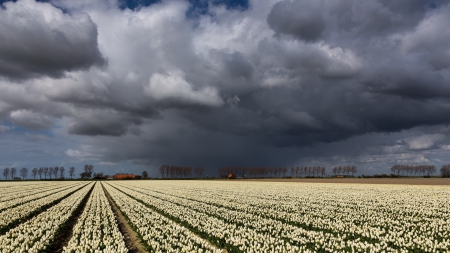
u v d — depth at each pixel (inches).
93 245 622.5
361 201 1318.9
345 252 589.3
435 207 1111.0
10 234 748.0
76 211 1155.9
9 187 2792.8
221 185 3038.9
